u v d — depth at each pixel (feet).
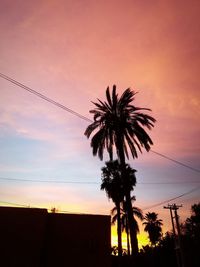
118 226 139.95
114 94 102.22
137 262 82.23
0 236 59.77
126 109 101.55
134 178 139.64
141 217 176.04
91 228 66.49
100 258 64.13
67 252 63.31
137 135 96.53
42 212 63.16
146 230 245.04
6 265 57.82
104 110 102.22
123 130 97.66
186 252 180.55
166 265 203.10
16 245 59.47
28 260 58.59
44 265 61.52
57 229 65.00
